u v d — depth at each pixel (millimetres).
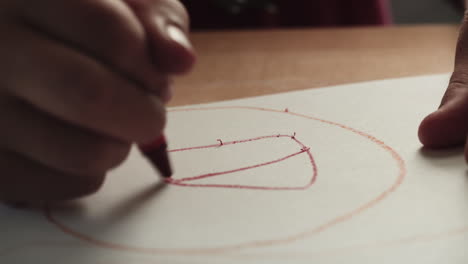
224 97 601
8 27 284
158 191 369
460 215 310
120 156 328
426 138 401
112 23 281
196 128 490
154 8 312
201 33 1026
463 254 274
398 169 375
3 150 325
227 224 319
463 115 397
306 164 396
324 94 560
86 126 295
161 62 302
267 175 383
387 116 482
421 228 300
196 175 392
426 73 650
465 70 451
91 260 294
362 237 295
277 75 690
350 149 417
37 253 303
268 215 326
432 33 937
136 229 321
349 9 1365
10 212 353
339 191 349
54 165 314
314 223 312
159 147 355
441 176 359
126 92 293
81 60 280
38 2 280
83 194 345
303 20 1368
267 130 471
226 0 1204
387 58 753
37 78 279
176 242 305
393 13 1984
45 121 303
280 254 285
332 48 849
